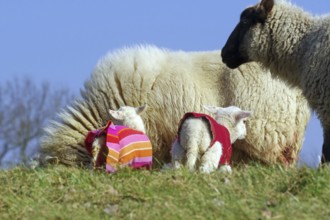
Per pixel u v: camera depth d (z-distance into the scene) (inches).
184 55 521.3
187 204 301.7
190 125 388.2
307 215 284.7
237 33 470.0
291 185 320.5
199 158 391.9
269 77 498.6
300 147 513.3
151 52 519.5
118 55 520.1
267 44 454.9
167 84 502.0
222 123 423.8
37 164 483.5
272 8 451.5
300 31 441.4
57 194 331.3
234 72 501.0
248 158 506.6
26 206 311.4
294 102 502.3
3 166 413.4
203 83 504.7
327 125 420.5
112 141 390.6
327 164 370.3
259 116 498.3
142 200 316.8
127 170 361.7
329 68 411.2
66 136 503.2
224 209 291.0
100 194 324.5
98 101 508.7
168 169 369.4
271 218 281.6
